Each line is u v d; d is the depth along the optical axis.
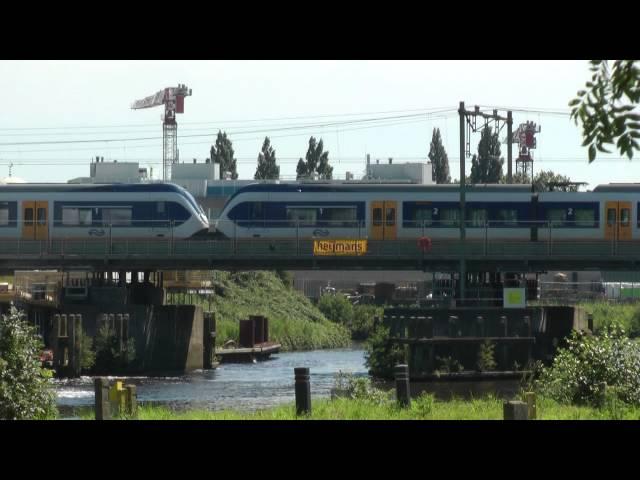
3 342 115.12
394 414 119.44
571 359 144.50
